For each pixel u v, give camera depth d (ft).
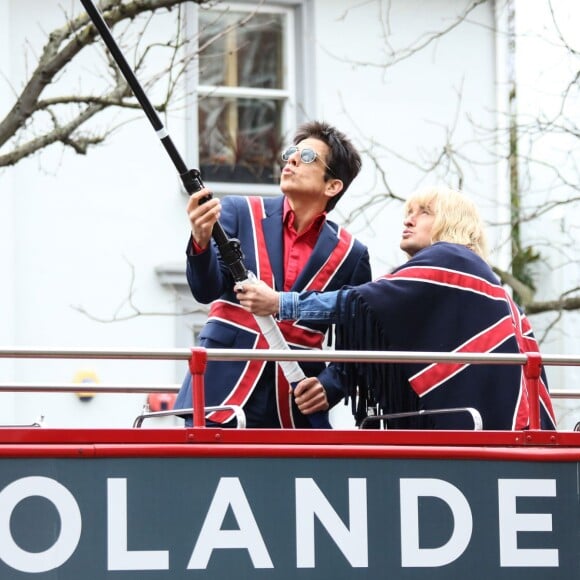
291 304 52.70
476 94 127.54
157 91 118.01
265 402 54.54
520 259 129.80
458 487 49.96
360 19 126.00
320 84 125.08
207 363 54.60
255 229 55.47
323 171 55.47
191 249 52.31
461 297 53.01
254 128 124.98
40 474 46.96
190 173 52.08
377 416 52.90
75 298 116.67
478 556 49.93
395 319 52.65
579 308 102.27
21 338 115.44
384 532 49.26
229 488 48.19
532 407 51.26
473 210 55.26
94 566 47.03
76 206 117.08
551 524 50.47
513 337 53.01
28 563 46.68
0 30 114.93
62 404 113.91
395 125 126.21
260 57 124.98
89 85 115.75
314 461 48.88
